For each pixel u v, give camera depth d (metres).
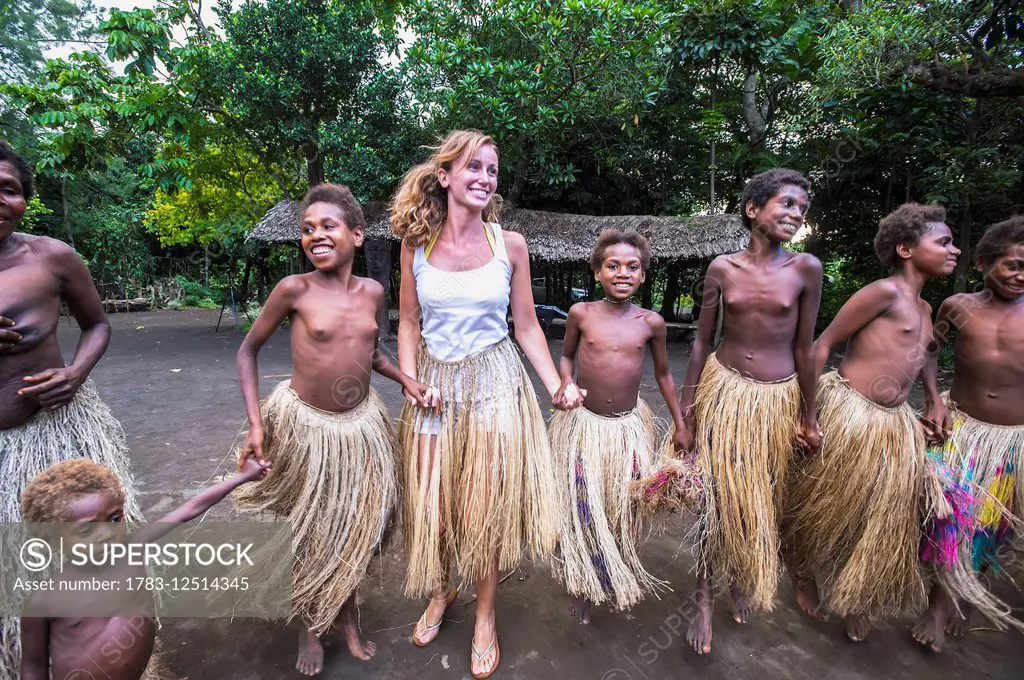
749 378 1.85
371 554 1.70
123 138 8.17
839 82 5.77
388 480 1.72
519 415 1.74
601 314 1.97
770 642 1.88
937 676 1.72
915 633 1.88
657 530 2.65
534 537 1.74
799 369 1.82
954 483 1.82
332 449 1.61
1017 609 2.06
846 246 10.07
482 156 1.59
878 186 8.76
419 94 7.77
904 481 1.77
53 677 1.21
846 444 1.81
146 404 4.90
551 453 1.97
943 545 1.78
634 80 6.87
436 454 1.71
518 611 2.04
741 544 1.79
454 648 1.83
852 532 1.83
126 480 1.75
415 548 1.69
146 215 16.02
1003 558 2.35
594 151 9.42
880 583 1.78
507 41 7.09
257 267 12.68
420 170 1.69
